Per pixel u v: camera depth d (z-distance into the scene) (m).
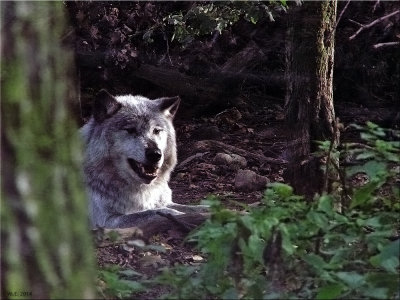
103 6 17.52
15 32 5.39
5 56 5.38
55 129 5.48
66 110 5.60
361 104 22.97
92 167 13.52
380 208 8.32
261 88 24.52
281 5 11.87
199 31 14.04
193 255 10.98
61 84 5.55
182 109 22.64
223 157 18.22
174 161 14.39
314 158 10.55
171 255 10.95
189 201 15.63
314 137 10.93
